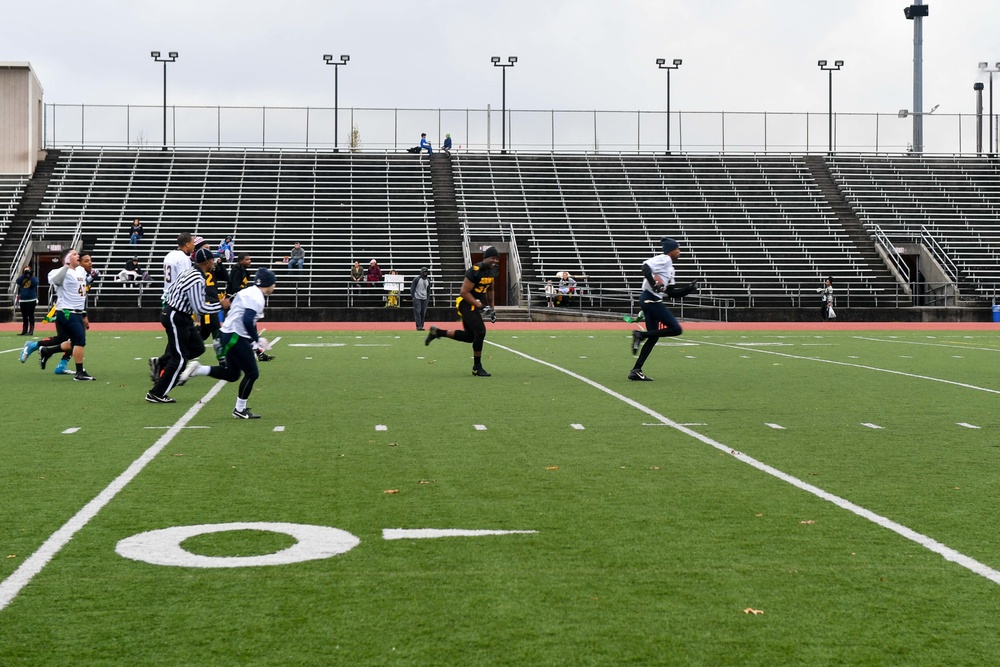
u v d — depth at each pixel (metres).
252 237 43.88
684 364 19.22
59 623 4.75
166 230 43.81
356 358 20.62
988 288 42.69
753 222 46.88
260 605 4.99
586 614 4.86
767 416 11.83
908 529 6.45
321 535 6.29
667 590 5.21
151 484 7.82
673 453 9.28
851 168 51.44
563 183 49.16
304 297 40.38
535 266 43.22
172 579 5.39
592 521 6.65
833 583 5.33
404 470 8.42
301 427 10.87
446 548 5.99
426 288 33.09
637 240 45.03
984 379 16.31
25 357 16.20
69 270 15.78
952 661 4.31
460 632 4.62
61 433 10.38
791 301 41.81
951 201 48.94
